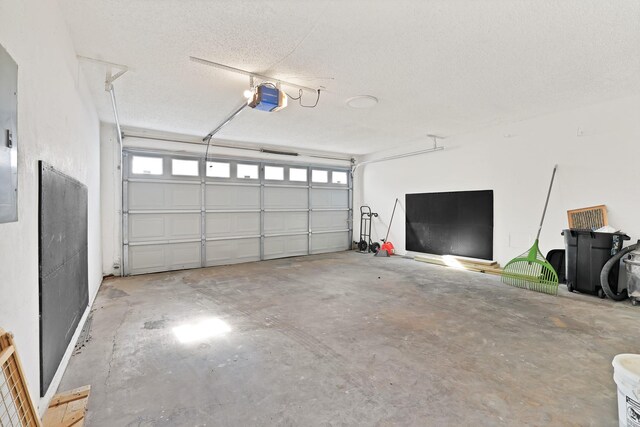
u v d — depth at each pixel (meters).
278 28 2.24
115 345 2.45
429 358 2.23
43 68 1.63
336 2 1.94
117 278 4.84
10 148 1.15
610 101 3.82
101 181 4.82
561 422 1.56
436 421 1.58
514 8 2.00
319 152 7.41
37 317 1.52
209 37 2.36
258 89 2.94
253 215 6.45
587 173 4.06
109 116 4.41
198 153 5.78
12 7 1.22
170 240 5.48
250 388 1.88
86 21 2.14
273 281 4.61
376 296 3.79
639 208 3.63
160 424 1.57
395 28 2.23
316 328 2.79
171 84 3.26
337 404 1.72
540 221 4.57
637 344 2.43
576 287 3.86
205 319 3.02
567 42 2.42
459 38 2.37
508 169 4.96
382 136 5.82
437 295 3.81
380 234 7.50
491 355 2.27
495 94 3.58
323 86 3.33
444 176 5.97
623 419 1.40
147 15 2.08
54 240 1.80
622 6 1.97
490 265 5.16
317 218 7.47
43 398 1.59
